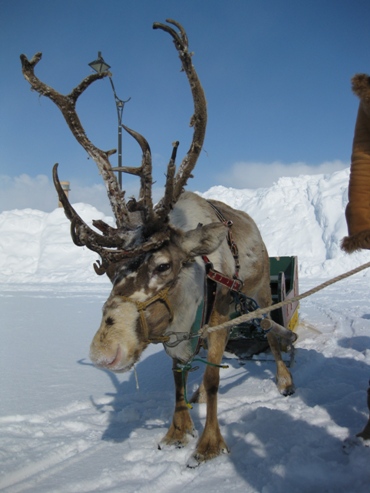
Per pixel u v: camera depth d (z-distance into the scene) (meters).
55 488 1.49
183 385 1.83
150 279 1.52
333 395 2.15
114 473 1.56
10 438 1.81
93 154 1.73
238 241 2.09
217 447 1.67
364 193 1.43
